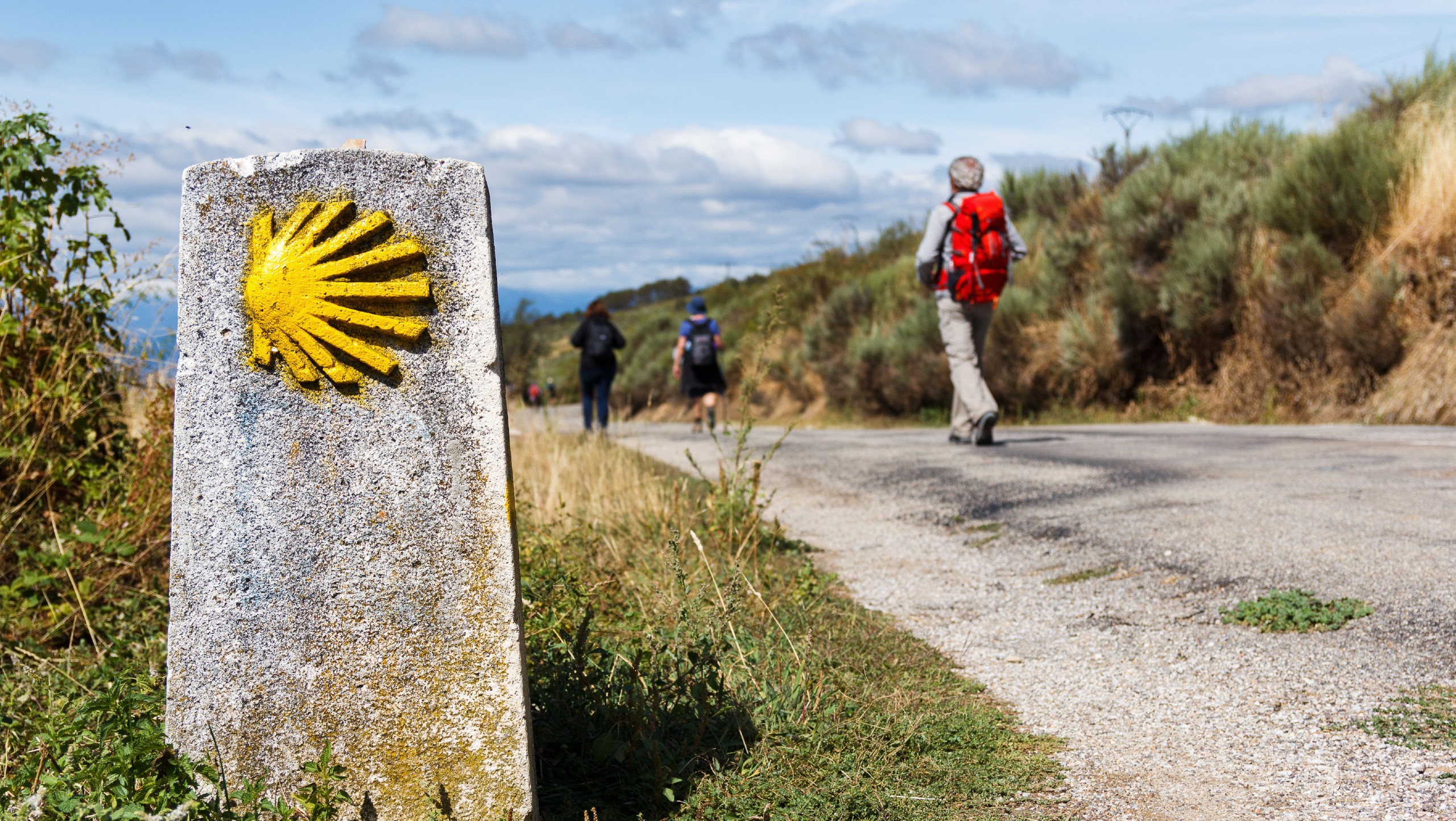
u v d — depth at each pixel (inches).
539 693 108.4
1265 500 214.2
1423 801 93.6
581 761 102.0
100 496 178.5
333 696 83.9
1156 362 527.2
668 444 449.4
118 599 162.9
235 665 83.2
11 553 165.0
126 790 77.9
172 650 83.1
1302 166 454.9
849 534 238.7
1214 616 153.8
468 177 87.7
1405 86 486.3
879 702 124.3
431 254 86.3
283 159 84.8
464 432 86.0
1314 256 431.8
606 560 193.2
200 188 84.0
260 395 83.6
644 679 117.0
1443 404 366.0
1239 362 469.1
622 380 1113.4
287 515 83.6
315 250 84.3
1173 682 131.2
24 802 77.6
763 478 336.5
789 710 118.1
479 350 86.7
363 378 84.7
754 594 151.5
